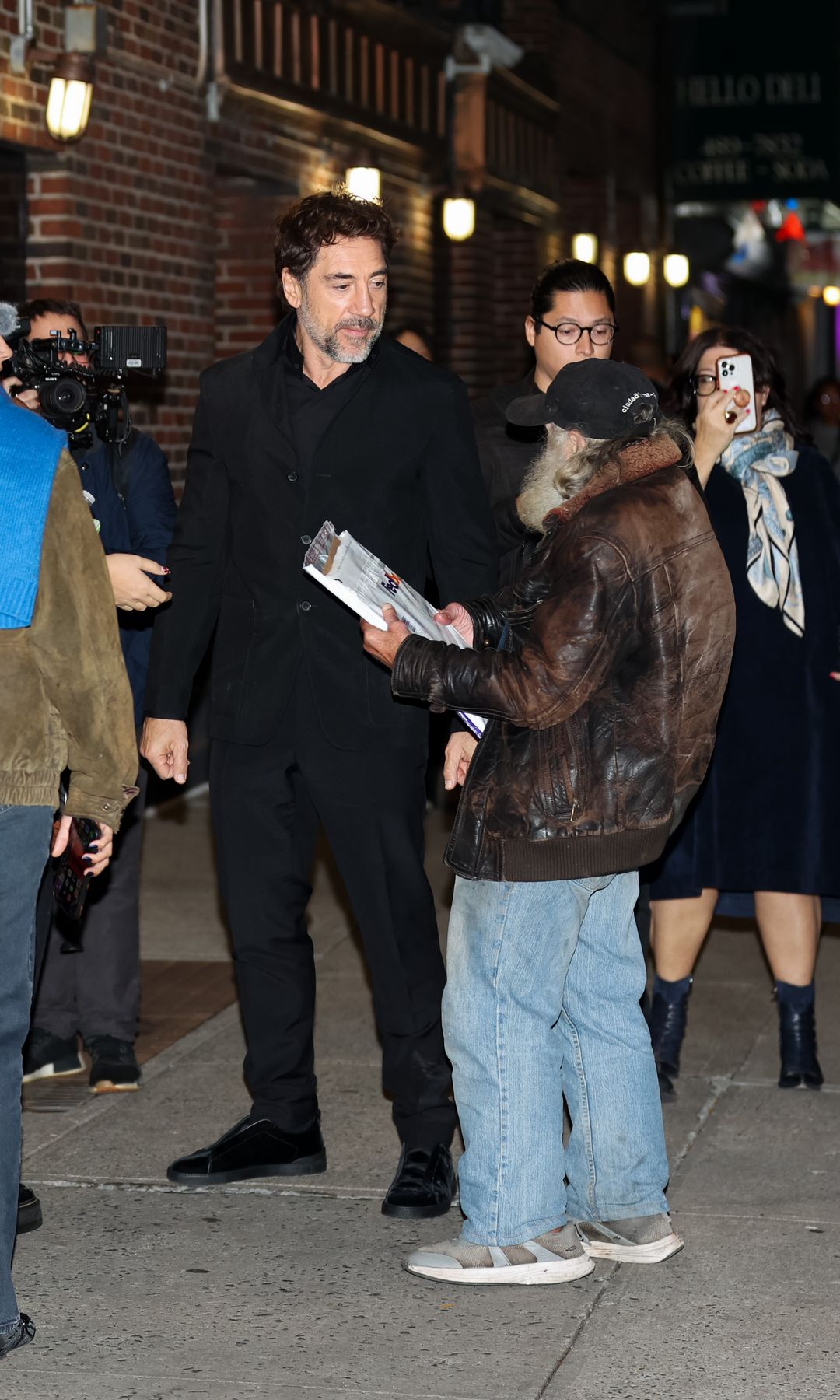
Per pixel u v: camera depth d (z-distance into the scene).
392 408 4.15
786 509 4.95
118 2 7.82
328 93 9.78
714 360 4.88
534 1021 3.79
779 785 4.90
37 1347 3.57
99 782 3.52
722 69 17.97
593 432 3.64
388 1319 3.70
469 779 3.69
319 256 3.98
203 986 6.13
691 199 18.20
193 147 8.62
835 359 30.98
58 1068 5.23
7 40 7.07
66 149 7.50
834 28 17.72
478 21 12.20
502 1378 3.44
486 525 4.25
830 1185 4.38
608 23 16.03
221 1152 4.44
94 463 4.92
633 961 3.95
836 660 4.94
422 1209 4.21
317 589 4.17
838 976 6.23
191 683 4.41
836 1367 3.47
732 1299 3.77
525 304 13.86
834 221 23.47
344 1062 5.36
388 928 4.24
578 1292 3.82
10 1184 3.46
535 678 3.51
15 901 3.40
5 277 7.43
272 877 4.34
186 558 4.33
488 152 12.18
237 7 8.82
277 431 4.15
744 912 5.29
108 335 4.76
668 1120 4.84
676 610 3.56
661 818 3.61
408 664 3.61
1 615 3.35
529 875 3.62
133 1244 4.07
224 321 9.81
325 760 4.18
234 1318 3.70
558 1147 3.86
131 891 5.14
